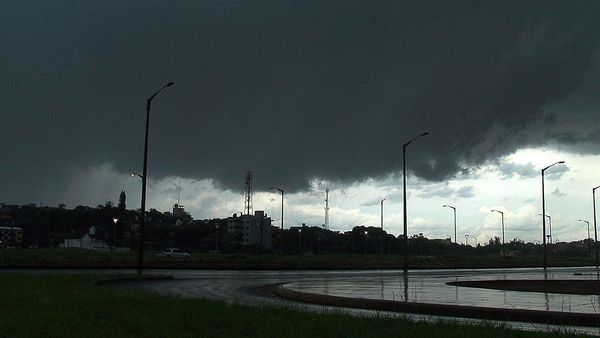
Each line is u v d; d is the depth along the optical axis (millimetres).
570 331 13250
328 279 37469
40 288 19969
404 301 19516
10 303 14930
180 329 11406
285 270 56938
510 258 122875
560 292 25562
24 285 21188
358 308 19875
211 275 42000
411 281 34875
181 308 14859
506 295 23109
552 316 15961
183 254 90250
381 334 11234
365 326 12234
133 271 42906
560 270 65750
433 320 14625
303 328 11742
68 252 95688
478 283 31562
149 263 55875
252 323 12352
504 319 16547
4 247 145750
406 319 13688
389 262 81750
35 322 11461
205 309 14742
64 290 19516
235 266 57625
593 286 29875
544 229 70000
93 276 29797
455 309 17703
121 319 12430
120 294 18531
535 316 16203
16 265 47562
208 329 11508
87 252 100438
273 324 12250
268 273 47562
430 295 22875
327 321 12820
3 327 10719
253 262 63625
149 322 12047
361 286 28812
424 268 67750
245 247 149375
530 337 11164
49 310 13641
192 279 36250
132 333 10781
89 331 10734
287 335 10883
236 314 13875
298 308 16484
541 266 84438
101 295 17859
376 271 56562
